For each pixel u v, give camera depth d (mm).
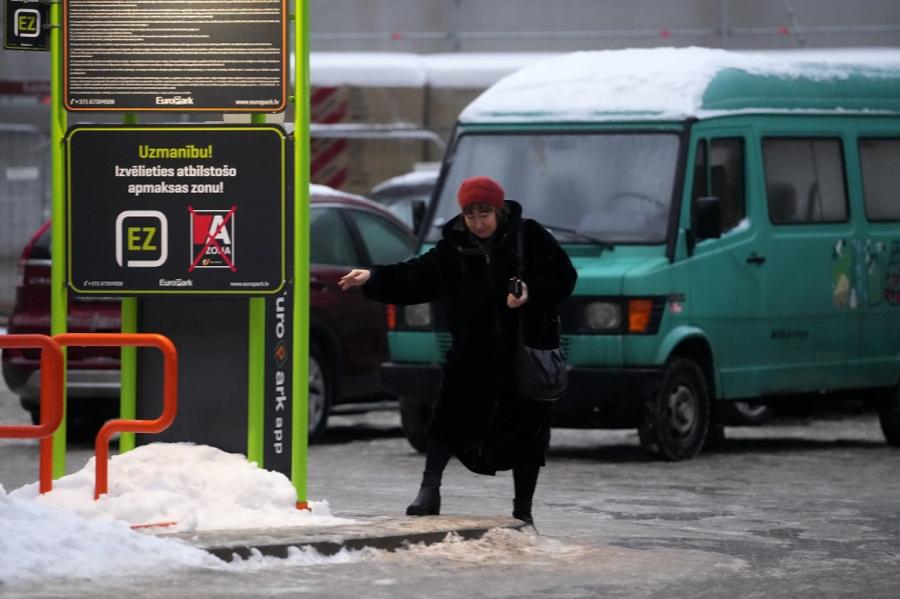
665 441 27047
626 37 51031
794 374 29234
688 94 28297
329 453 28203
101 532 15305
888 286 30844
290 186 17969
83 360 27422
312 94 48000
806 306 29328
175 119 26797
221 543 15656
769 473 25812
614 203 27859
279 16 18016
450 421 17641
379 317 30250
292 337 18172
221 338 18219
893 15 50438
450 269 17359
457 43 51750
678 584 15438
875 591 15375
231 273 17969
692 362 27469
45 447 17234
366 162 47938
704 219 27375
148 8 18109
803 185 29609
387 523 17125
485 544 16859
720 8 50562
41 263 28422
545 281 17250
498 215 17328
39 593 13719
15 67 49969
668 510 21438
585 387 26797
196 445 18078
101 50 18172
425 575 15359
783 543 18594
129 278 18094
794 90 29797
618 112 28453
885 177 31047
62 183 18172
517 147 28781
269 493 17594
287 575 15039
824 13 50500
